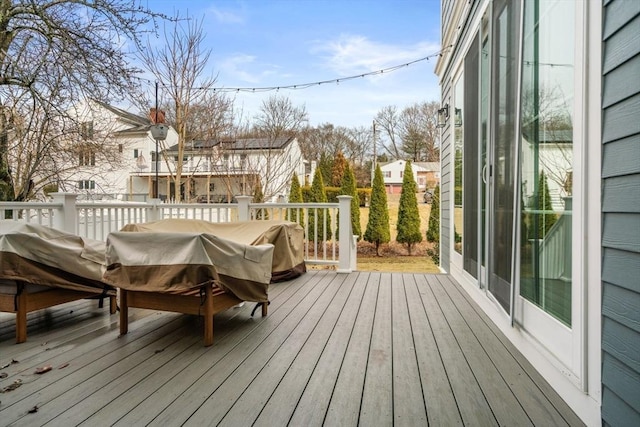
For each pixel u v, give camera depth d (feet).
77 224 13.52
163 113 31.53
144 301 8.86
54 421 5.24
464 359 7.52
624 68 4.40
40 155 22.99
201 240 8.22
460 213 14.98
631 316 4.25
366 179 86.89
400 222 41.14
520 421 5.32
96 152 26.12
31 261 8.41
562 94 6.34
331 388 6.30
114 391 6.12
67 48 17.97
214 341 8.52
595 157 5.10
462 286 14.24
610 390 4.66
